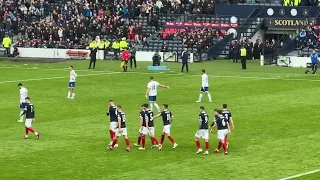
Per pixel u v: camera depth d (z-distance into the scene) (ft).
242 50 312.09
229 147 172.04
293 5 368.68
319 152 167.02
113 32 372.38
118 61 347.77
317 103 226.79
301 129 190.60
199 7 377.50
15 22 387.96
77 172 150.51
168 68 315.17
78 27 374.02
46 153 165.78
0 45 383.45
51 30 375.04
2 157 162.40
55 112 213.66
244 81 273.13
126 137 167.84
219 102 229.66
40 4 398.21
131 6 383.65
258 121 200.64
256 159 161.07
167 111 169.89
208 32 357.00
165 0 383.24
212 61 346.74
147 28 374.22
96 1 392.06
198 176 147.84
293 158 161.89
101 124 196.85
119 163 157.48
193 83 270.46
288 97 237.45
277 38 368.07
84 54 360.48
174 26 370.53
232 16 366.02
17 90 253.24
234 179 145.89
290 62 326.85
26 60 352.28
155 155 164.45
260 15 366.84
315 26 352.28
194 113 212.43
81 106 223.30
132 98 237.45
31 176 147.74
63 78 283.18
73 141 177.47
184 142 177.06
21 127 193.36
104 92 249.75
